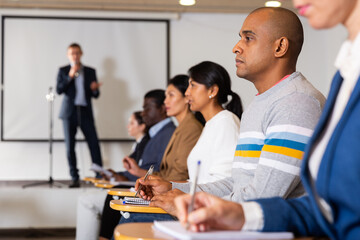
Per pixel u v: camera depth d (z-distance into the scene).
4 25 6.00
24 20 6.02
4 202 4.99
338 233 0.76
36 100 6.01
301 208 0.86
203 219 0.79
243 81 4.05
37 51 6.03
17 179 6.05
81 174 6.09
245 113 1.46
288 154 1.19
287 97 1.30
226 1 5.77
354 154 0.73
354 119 0.74
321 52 6.12
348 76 0.80
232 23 6.27
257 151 1.37
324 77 6.11
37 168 6.08
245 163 1.40
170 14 6.13
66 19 6.06
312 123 1.23
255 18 1.43
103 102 6.09
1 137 5.97
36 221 5.01
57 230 5.02
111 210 2.44
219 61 6.26
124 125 6.12
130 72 6.14
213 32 6.25
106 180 3.46
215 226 0.82
